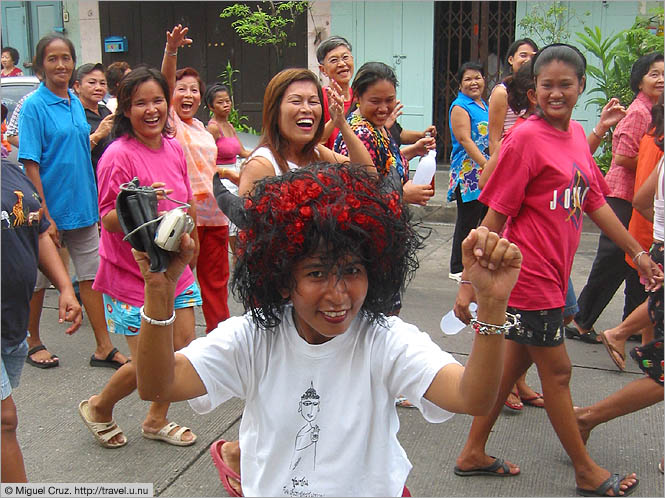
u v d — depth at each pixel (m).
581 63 2.86
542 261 2.91
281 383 1.76
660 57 4.41
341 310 1.63
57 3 11.89
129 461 3.38
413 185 3.44
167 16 11.50
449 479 3.22
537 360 3.04
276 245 1.61
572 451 3.07
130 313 3.37
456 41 10.03
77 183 4.49
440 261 6.99
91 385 4.27
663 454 3.42
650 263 3.16
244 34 10.33
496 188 2.94
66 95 4.64
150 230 1.51
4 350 2.67
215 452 2.73
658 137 3.75
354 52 10.24
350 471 1.72
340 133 3.46
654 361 3.08
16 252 2.62
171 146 3.56
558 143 2.92
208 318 4.37
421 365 1.70
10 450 2.53
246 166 3.01
